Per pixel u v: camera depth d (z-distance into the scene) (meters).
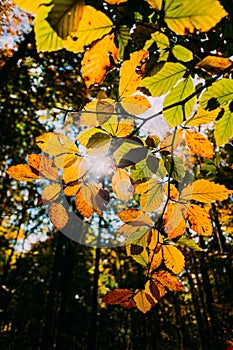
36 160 0.48
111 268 10.88
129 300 0.53
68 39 0.39
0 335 8.05
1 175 5.95
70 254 9.88
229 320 4.59
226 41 0.60
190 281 8.28
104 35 0.41
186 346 10.25
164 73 0.51
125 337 12.93
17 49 4.11
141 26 0.45
